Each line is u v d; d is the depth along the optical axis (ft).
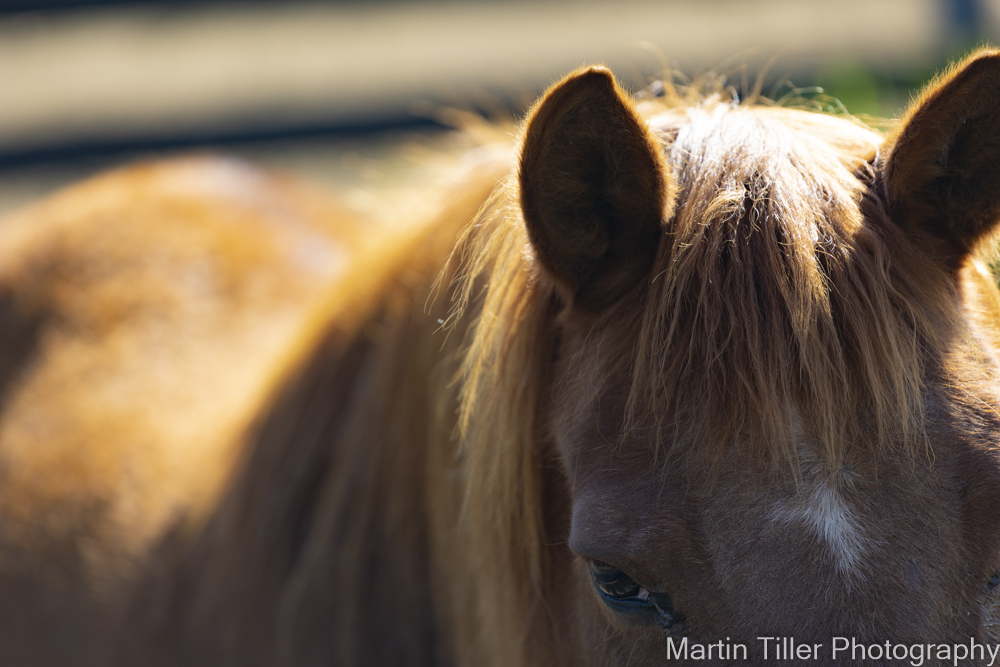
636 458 9.68
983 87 9.62
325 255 14.42
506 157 10.48
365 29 38.68
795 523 9.56
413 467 10.59
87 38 40.42
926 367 9.65
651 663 9.71
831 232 9.70
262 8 34.86
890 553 9.53
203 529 11.02
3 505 12.17
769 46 31.91
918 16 33.32
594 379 9.80
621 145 9.72
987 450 9.59
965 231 9.78
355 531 10.68
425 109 29.58
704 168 9.77
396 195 11.10
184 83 34.35
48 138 29.84
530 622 10.14
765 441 9.59
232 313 13.26
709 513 9.60
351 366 10.82
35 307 13.84
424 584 10.64
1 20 32.91
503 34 36.81
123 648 11.05
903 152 9.71
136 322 13.24
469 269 10.25
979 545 9.58
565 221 9.80
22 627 11.39
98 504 11.43
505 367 10.03
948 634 9.54
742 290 9.66
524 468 10.03
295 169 28.73
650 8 38.32
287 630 10.73
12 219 17.08
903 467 9.57
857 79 17.04
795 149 9.78
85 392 12.71
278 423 10.90
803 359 9.59
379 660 10.67
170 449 11.57
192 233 14.11
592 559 9.69
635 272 9.84
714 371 9.64
